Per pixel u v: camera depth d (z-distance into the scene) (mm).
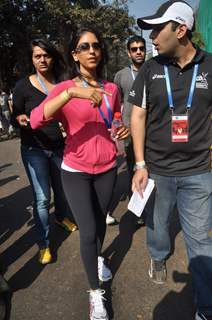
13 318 2729
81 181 2635
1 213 4734
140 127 2535
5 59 21500
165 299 2869
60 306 2842
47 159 3416
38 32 18672
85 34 2531
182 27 2217
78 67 2668
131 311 2748
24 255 3604
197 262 2537
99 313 2596
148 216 2826
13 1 18469
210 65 2324
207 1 12781
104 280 3096
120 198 5027
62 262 3441
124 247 3674
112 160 2725
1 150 9672
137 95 2484
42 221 3371
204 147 2449
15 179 6355
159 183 2600
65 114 2547
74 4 19156
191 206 2520
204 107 2363
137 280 3115
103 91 2484
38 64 3273
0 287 2910
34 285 3105
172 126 2402
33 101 3293
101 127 2605
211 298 2529
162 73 2361
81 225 2604
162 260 3002
